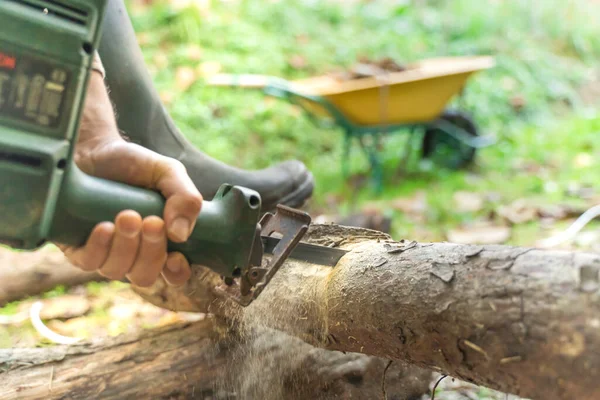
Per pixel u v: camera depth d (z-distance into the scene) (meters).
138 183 1.01
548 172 3.47
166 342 1.39
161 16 4.71
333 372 1.35
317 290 1.17
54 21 0.81
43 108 0.82
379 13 5.69
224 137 3.93
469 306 0.92
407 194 3.30
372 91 3.09
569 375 0.82
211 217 1.00
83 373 1.29
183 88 4.22
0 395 1.22
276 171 2.01
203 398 1.32
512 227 2.70
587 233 2.52
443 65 3.43
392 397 1.36
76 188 0.89
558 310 0.83
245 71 4.46
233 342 1.39
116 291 2.08
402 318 1.01
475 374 0.94
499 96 4.75
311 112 3.46
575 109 4.82
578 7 6.11
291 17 5.22
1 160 0.80
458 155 3.68
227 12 5.05
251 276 1.03
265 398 1.33
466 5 5.95
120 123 1.64
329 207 3.18
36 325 1.78
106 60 1.57
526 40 5.70
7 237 0.85
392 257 1.08
